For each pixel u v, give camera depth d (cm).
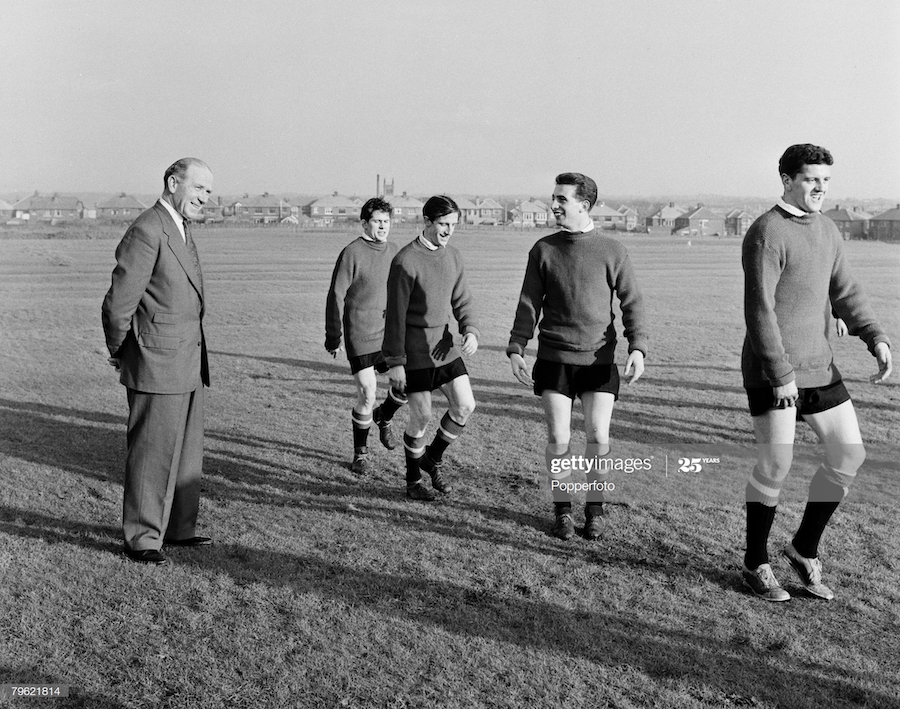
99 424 745
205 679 320
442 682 319
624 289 477
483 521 502
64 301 1805
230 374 1014
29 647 343
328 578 416
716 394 897
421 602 389
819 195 384
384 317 606
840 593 407
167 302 431
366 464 609
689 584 416
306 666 329
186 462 455
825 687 321
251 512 514
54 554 440
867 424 776
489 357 1142
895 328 1348
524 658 338
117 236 4322
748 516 407
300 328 1455
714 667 335
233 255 3341
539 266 482
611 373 483
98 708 302
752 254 389
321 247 3859
